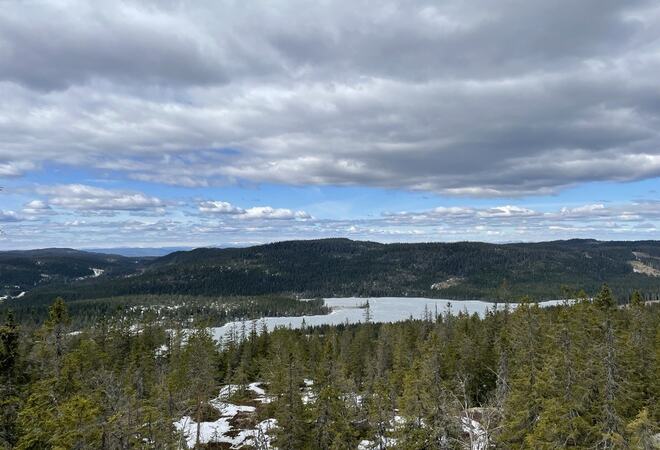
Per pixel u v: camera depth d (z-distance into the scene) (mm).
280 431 37719
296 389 38438
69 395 28906
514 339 55219
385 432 40625
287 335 94750
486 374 57875
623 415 32188
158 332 85438
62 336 40562
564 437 28469
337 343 103625
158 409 33250
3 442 23594
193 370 55406
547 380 31422
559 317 46438
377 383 49500
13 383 26125
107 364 58625
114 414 22766
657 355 43938
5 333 26328
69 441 20375
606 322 33281
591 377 31297
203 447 45250
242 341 102188
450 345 67500
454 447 28641
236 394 69750
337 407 37688
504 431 30672
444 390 31406
